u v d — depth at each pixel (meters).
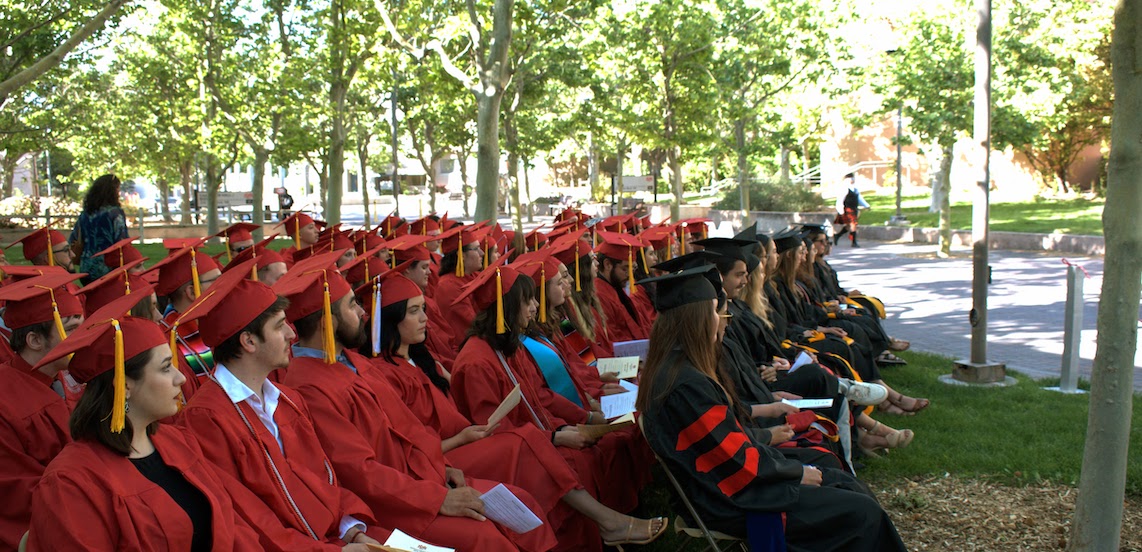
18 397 3.63
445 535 3.85
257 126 22.55
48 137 24.41
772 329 6.65
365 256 5.63
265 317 3.51
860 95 28.16
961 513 5.28
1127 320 4.16
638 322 7.63
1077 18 19.53
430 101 26.77
